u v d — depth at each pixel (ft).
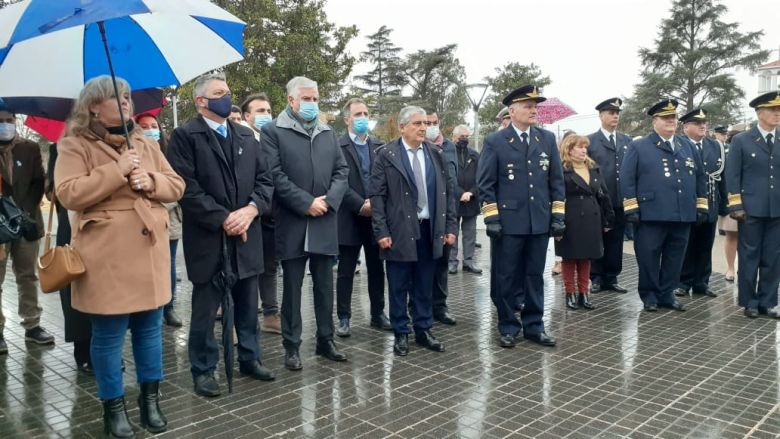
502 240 15.67
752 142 18.20
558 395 12.30
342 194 14.23
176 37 11.81
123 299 9.75
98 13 8.56
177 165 11.91
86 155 9.77
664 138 19.35
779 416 11.21
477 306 20.06
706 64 132.26
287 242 13.74
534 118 15.70
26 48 10.14
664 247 19.63
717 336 16.42
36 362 14.71
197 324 12.41
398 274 15.08
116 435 10.31
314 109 14.07
